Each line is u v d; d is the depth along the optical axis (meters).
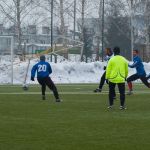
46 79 39.41
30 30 125.31
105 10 119.56
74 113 30.95
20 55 79.31
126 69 33.78
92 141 20.91
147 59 101.50
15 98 42.03
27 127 24.78
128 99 41.62
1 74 71.25
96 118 28.45
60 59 90.94
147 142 20.70
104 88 56.47
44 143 20.45
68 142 20.67
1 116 29.30
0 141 20.91
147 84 47.16
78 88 56.09
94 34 122.44
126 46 119.56
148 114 30.58
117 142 20.70
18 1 94.31
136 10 109.00
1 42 80.31
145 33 106.50
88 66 75.31
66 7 107.69
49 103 37.56
